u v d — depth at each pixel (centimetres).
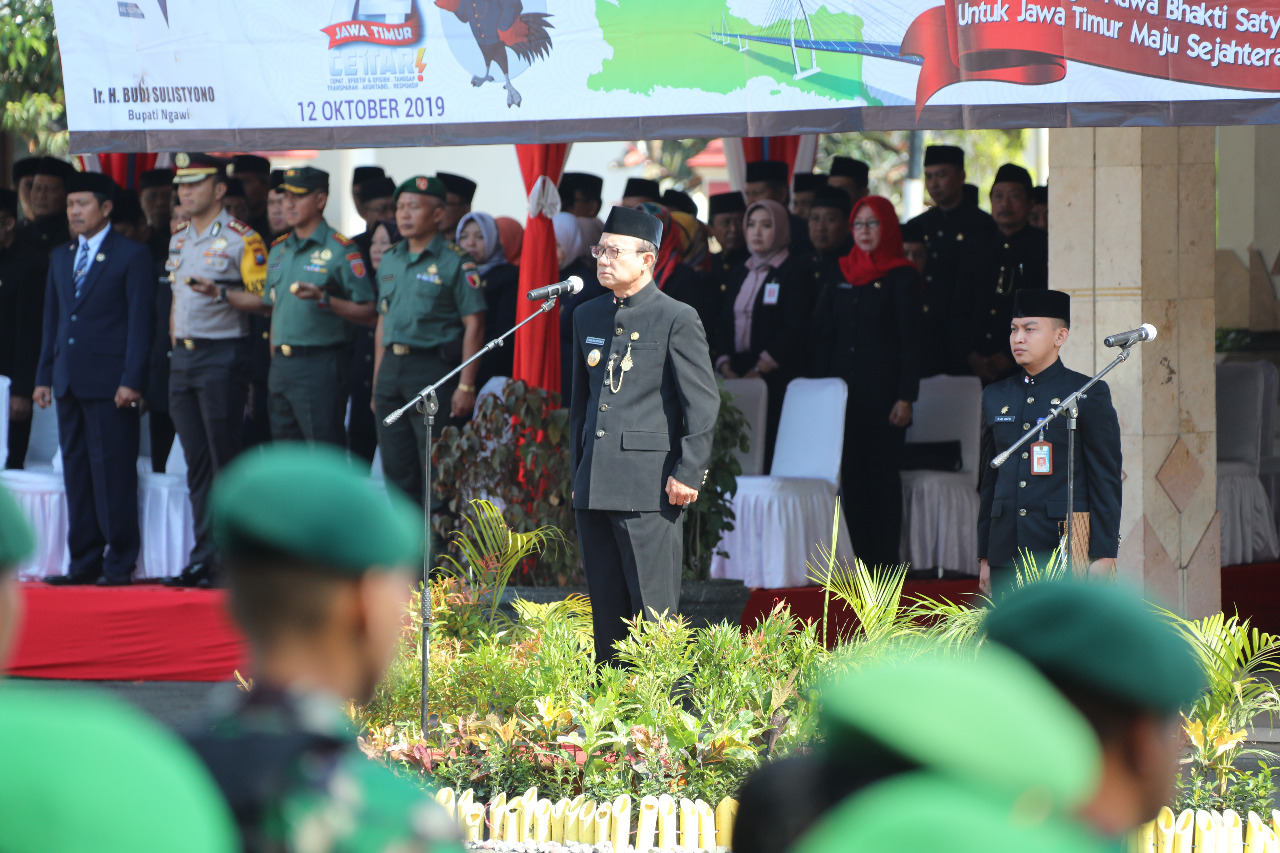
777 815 358
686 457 1565
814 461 2255
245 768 346
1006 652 341
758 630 1421
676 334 1588
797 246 2719
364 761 368
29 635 2092
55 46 3584
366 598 371
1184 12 1530
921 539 2302
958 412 2367
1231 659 1262
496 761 1273
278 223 2511
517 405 1894
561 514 1891
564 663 1396
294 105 1752
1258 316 3256
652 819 1188
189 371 2186
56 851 238
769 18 1611
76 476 2219
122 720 261
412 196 2133
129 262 2216
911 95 1584
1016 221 2492
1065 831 223
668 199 2916
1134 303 1847
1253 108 1527
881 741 239
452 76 1706
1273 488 2594
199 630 2072
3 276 2534
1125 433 1867
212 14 1758
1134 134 1831
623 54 1653
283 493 363
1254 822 1152
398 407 2156
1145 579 1861
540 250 2056
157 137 1781
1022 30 1552
